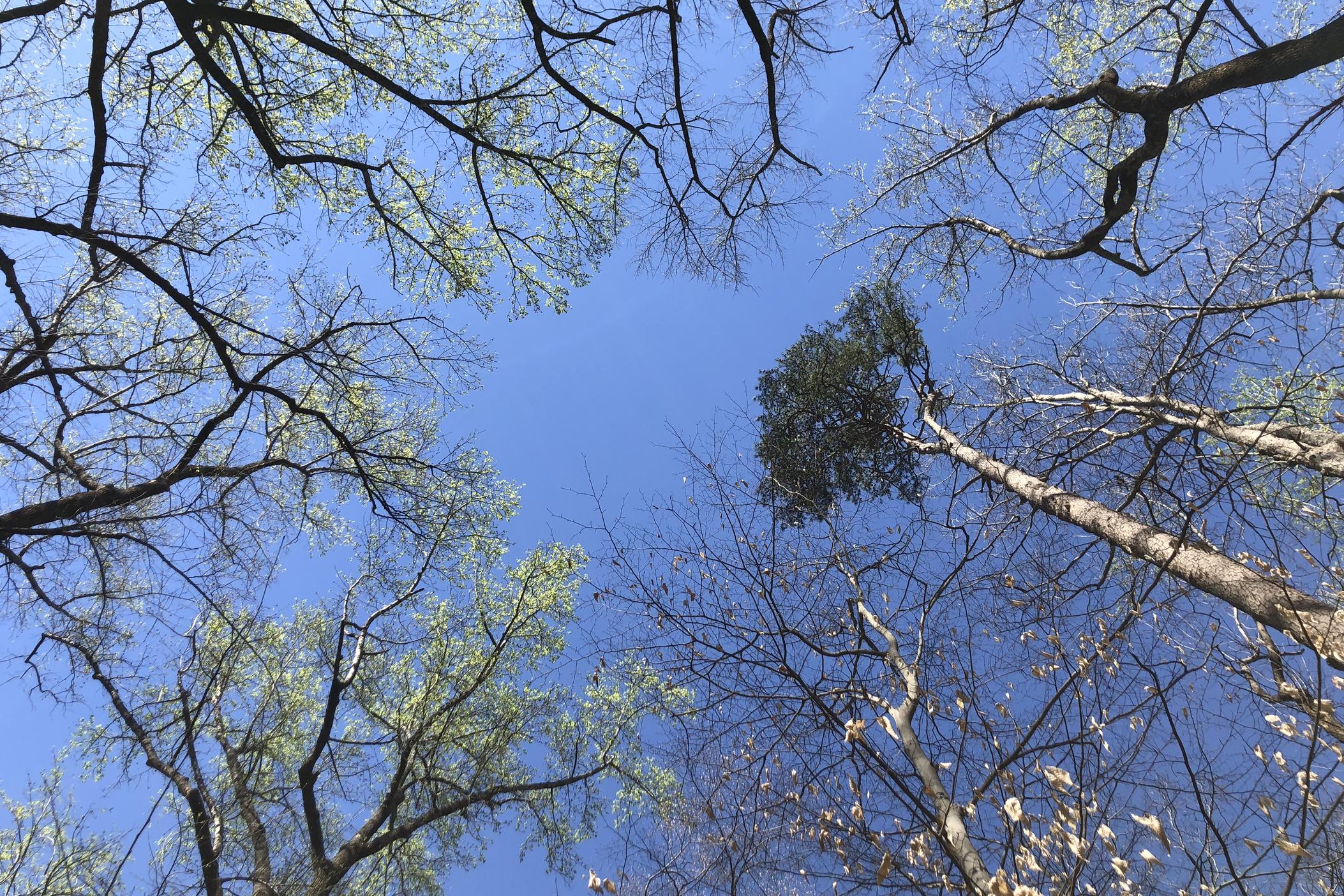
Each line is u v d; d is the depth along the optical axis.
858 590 5.23
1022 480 7.96
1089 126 9.54
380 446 9.12
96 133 6.24
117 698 6.12
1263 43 5.86
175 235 6.77
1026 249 8.90
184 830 5.34
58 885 5.00
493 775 8.62
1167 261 7.55
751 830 3.95
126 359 7.41
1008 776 3.58
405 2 8.69
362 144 9.06
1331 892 3.00
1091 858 3.41
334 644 8.57
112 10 6.66
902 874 3.31
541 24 5.95
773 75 5.93
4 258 5.90
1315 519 5.49
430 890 8.70
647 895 3.92
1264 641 3.73
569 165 8.88
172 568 6.39
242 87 8.31
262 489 8.23
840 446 11.47
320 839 6.69
